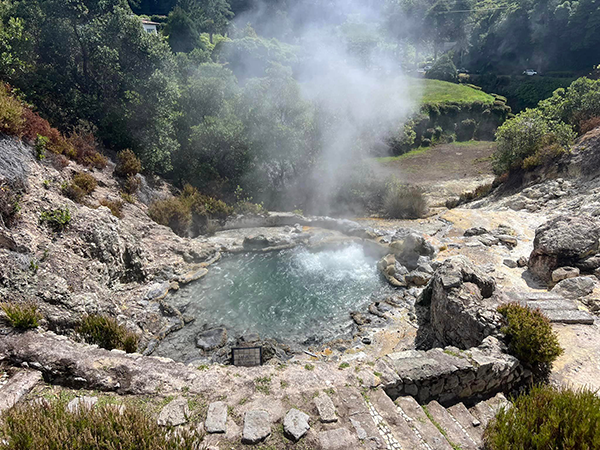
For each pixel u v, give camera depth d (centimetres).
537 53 6334
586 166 1716
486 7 7794
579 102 2173
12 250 898
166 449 443
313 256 1478
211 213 1795
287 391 597
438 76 6388
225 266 1403
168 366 654
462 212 1802
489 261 1255
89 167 1565
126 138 1884
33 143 1257
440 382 641
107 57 1870
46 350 649
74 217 1125
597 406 487
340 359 880
